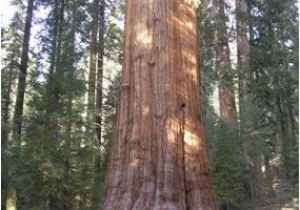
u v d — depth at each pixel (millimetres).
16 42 16031
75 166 10227
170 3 6207
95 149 11117
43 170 9539
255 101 16250
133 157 5586
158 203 5227
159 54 5949
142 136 5652
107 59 17391
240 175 12508
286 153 16062
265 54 18203
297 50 13164
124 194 5430
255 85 16906
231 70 14891
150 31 6098
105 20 17328
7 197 10180
